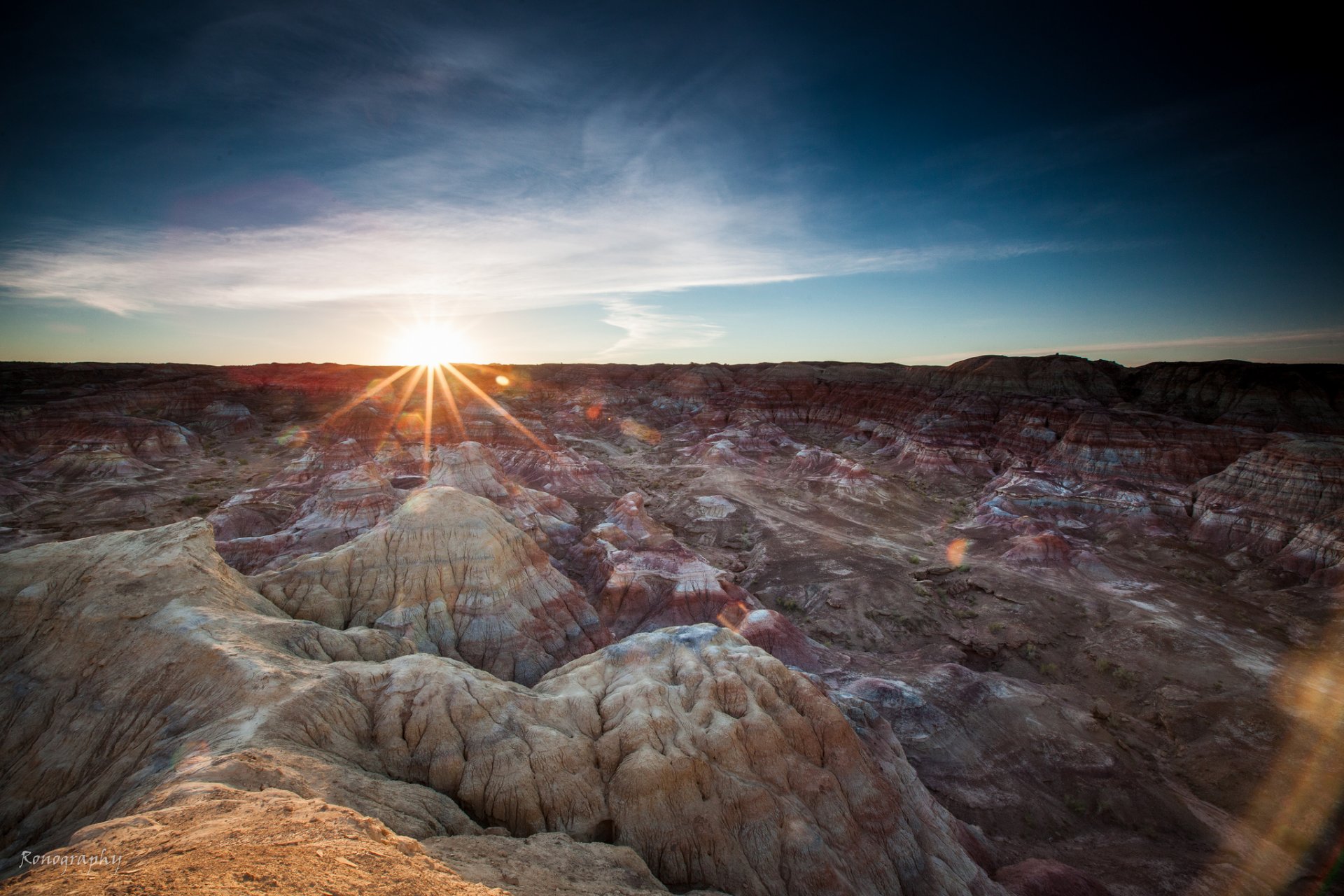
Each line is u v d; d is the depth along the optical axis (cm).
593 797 2303
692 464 11644
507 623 4000
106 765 2178
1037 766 3656
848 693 4053
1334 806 3388
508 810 2203
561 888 1714
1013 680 4488
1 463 9362
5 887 1105
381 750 2295
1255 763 3731
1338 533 6181
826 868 2236
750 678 2842
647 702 2670
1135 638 5156
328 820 1441
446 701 2480
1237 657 4812
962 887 2522
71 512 7600
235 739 1983
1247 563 6731
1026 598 5997
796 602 6162
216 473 9838
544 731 2448
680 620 5088
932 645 5347
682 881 2170
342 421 11431
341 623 3759
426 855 1505
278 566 5247
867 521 8544
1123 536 7638
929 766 3591
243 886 1071
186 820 1395
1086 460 9519
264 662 2442
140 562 2991
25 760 2250
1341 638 5003
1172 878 2969
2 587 2789
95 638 2602
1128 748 3966
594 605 5434
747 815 2320
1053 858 3100
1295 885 2980
